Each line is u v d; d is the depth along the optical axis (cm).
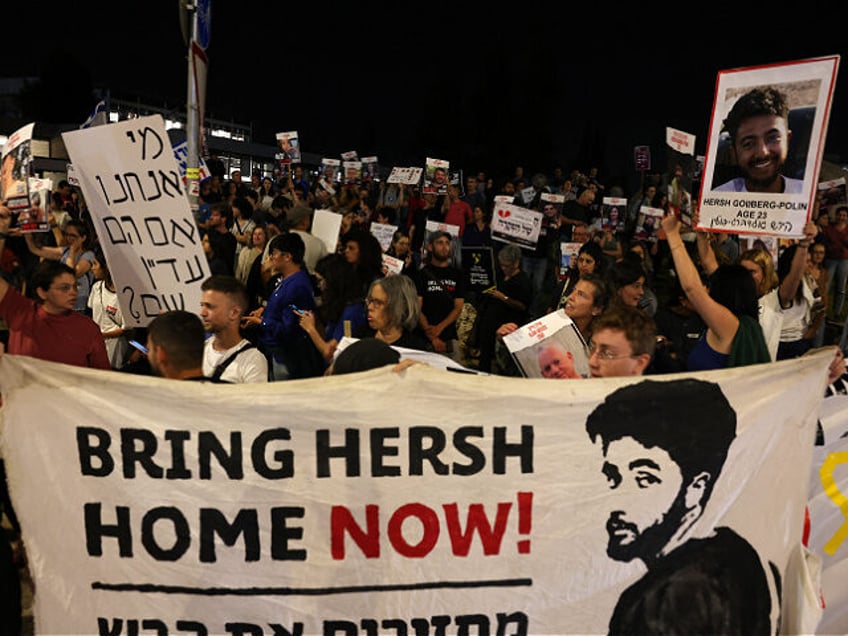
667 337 495
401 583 293
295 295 582
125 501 288
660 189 1603
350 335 535
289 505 289
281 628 291
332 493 289
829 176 990
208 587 290
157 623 290
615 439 294
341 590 291
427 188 1548
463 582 294
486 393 290
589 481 295
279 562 290
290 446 288
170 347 330
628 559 297
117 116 4631
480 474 292
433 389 289
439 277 746
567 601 296
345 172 1897
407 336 471
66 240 736
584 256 661
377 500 290
